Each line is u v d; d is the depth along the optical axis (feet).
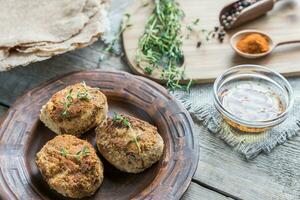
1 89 2.52
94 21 2.48
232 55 2.64
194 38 2.72
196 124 2.37
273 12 2.87
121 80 2.40
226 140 2.29
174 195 1.99
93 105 2.21
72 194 1.99
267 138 2.29
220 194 2.12
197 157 2.10
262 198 2.10
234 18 2.77
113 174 2.09
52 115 2.18
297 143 2.29
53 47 2.36
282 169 2.20
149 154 2.06
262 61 2.61
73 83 2.39
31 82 2.55
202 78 2.52
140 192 2.02
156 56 2.63
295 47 2.68
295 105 2.41
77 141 2.10
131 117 2.18
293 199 2.10
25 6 2.47
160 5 2.88
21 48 2.33
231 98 2.38
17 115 2.25
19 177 2.06
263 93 2.41
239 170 2.19
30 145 2.20
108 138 2.11
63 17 2.47
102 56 2.64
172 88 2.49
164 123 2.24
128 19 2.81
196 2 2.93
